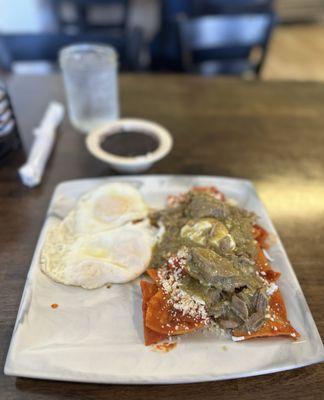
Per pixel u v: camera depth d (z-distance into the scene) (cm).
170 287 27
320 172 43
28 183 39
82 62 45
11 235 33
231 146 47
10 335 25
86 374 22
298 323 25
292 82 63
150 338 24
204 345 24
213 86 61
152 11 127
